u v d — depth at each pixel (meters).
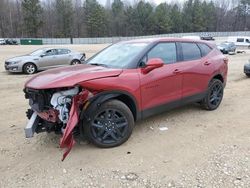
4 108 6.75
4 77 12.36
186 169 3.76
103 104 4.21
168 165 3.88
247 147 4.38
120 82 4.34
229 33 84.69
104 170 3.79
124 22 100.19
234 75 12.17
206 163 3.90
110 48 5.55
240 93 8.10
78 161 4.03
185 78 5.36
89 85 4.06
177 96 5.28
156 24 98.75
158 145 4.49
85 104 4.12
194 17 101.94
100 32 95.50
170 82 5.07
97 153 4.25
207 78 5.86
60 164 3.96
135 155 4.17
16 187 3.46
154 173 3.69
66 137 3.81
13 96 8.10
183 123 5.44
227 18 111.44
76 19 97.06
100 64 4.96
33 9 85.88
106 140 4.38
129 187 3.41
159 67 4.65
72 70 4.51
